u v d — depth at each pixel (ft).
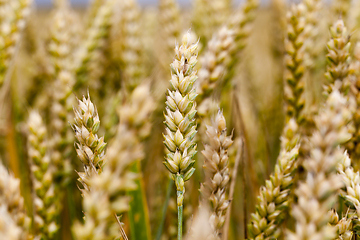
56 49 2.45
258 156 2.74
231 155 2.08
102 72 3.00
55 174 2.10
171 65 1.53
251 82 3.65
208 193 1.57
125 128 1.21
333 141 1.29
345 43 1.74
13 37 2.27
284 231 1.88
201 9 3.35
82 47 2.66
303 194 1.30
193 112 1.53
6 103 2.61
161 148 2.61
